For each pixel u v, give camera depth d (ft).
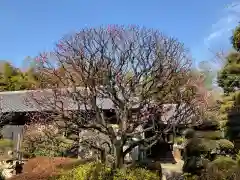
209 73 57.77
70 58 41.88
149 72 41.47
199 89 45.65
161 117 44.55
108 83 41.01
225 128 55.83
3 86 113.80
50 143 54.08
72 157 55.06
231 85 54.80
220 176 40.47
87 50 41.78
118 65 41.55
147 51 42.09
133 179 37.14
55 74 43.57
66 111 41.45
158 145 76.48
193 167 52.34
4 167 57.47
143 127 45.16
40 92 47.24
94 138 45.16
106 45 41.98
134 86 41.06
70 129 41.57
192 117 42.73
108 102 54.13
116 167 40.29
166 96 41.04
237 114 54.90
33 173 45.91
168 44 43.70
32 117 53.11
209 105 49.26
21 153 62.80
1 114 75.05
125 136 40.81
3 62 122.62
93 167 39.34
